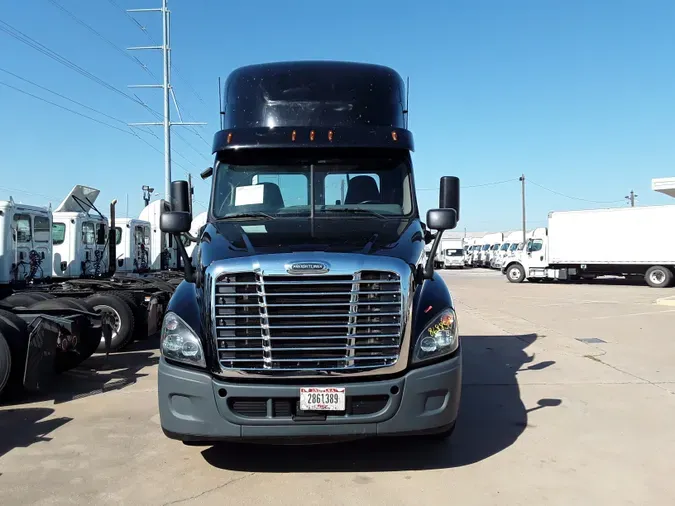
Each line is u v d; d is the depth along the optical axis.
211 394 4.01
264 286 4.03
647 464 4.65
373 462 4.68
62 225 12.13
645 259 25.95
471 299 19.61
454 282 30.73
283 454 4.86
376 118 5.96
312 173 5.65
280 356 4.03
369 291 4.07
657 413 6.00
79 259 12.25
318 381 4.00
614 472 4.49
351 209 5.55
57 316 7.30
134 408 6.33
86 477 4.44
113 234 13.05
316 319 4.04
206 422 4.02
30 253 10.55
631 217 26.34
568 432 5.43
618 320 13.36
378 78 6.15
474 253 56.81
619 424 5.66
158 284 10.93
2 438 5.36
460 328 12.21
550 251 28.55
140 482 4.34
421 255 4.60
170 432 4.14
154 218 16.20
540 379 7.53
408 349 4.10
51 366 6.61
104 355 9.47
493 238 54.28
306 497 4.07
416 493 4.12
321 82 6.00
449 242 54.12
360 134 5.70
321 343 4.04
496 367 8.30
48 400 6.69
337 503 3.98
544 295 21.30
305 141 5.64
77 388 7.25
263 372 4.01
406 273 4.15
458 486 4.24
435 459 4.75
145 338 10.24
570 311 15.49
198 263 4.63
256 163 5.70
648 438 5.25
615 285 27.83
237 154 5.72
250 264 4.06
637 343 10.15
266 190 5.58
